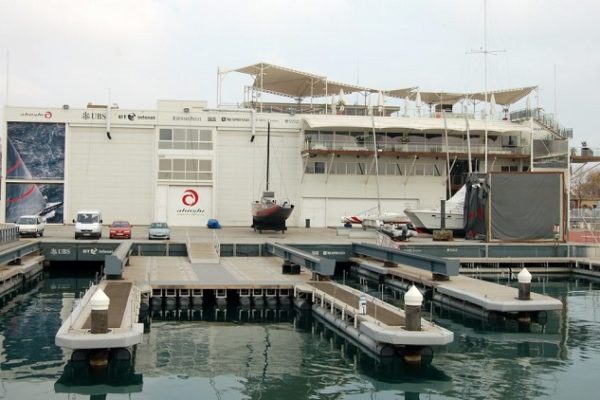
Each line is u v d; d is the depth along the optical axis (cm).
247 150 6544
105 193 6359
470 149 6391
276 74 6906
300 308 2908
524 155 6681
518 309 2594
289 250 3528
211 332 2458
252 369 1934
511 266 4562
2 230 3756
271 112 7225
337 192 6619
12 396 1650
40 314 2739
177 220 6450
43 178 6262
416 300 2016
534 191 4778
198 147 6469
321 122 6331
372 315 2281
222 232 5691
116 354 1964
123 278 3162
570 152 6838
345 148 6538
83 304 2373
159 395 1683
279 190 6594
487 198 4784
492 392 1733
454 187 6875
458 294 2912
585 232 5594
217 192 6494
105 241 4341
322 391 1736
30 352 2072
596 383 1812
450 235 5006
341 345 2242
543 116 6925
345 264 4681
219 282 3055
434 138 6781
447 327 2580
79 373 1858
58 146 6288
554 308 2619
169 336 2377
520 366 1986
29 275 3816
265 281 3125
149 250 4491
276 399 1667
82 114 6309
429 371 1927
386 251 3834
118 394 1683
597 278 4253
